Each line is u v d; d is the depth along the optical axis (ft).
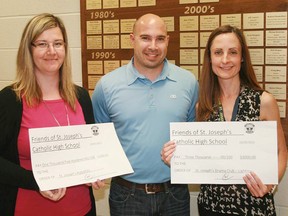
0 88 8.39
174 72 5.76
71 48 7.85
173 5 6.84
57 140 4.57
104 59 7.51
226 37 4.95
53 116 4.79
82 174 4.65
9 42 8.31
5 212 4.66
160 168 5.48
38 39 4.57
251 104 4.91
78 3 7.65
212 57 5.06
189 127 4.91
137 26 5.51
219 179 4.87
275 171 4.72
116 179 5.78
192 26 6.75
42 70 4.72
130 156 5.54
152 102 5.48
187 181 4.93
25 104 4.64
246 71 5.17
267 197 4.96
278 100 6.39
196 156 4.92
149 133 5.44
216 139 4.86
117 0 7.23
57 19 4.81
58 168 4.54
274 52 6.29
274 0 6.15
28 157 4.64
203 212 5.24
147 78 5.59
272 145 4.72
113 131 5.03
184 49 6.86
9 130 4.50
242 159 4.81
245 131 4.79
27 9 8.08
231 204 4.95
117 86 5.66
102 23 7.41
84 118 5.11
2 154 4.60
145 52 5.41
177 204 5.67
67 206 4.88
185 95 5.64
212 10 6.56
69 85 5.00
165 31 5.51
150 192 5.52
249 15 6.33
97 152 4.83
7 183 4.45
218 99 5.18
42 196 4.73
